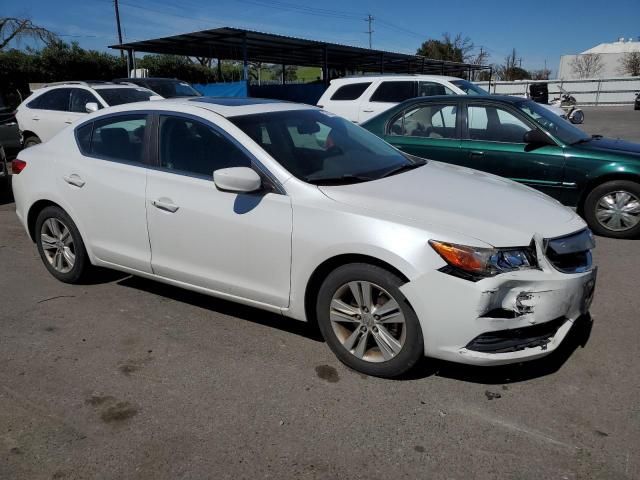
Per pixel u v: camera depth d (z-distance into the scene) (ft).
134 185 13.28
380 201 10.64
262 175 11.54
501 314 9.53
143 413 9.72
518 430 9.07
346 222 10.36
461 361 9.70
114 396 10.25
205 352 11.86
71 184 14.51
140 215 13.20
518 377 10.62
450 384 10.44
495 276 9.35
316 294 11.48
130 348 12.08
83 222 14.49
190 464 8.43
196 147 12.58
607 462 8.28
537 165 20.40
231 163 11.99
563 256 10.22
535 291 9.60
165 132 13.11
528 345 9.86
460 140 21.98
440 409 9.68
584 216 20.30
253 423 9.40
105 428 9.32
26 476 8.23
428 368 11.00
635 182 19.22
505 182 13.17
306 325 13.11
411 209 10.36
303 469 8.30
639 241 19.56
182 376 10.91
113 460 8.54
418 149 22.85
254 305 12.05
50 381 10.78
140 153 13.44
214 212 11.92
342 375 10.85
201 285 12.70
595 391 10.12
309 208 10.80
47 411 9.80
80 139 14.83
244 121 12.50
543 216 10.77
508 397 9.99
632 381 10.44
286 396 10.18
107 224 13.97
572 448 8.61
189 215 12.29
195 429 9.26
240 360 11.51
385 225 10.01
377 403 9.90
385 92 38.14
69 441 9.00
